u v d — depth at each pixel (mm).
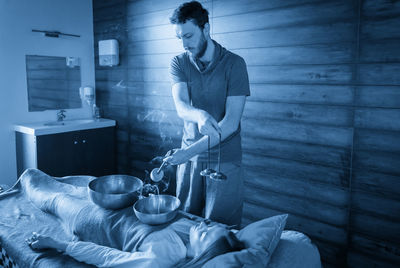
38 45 3348
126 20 3391
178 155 1439
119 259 1217
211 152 1588
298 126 2256
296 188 2312
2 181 3211
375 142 1953
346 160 2072
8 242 1461
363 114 1979
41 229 1602
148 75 3268
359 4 1921
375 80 1914
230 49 2545
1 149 3174
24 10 3209
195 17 1369
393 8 1810
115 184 1858
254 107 2465
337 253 2162
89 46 3779
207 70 1543
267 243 1123
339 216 2133
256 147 2486
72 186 1930
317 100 2150
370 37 1904
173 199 1617
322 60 2100
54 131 3059
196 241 1264
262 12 2338
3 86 3131
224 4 2539
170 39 3012
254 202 2543
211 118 1329
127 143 3613
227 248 1134
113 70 3627
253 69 2436
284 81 2285
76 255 1282
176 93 1601
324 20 2066
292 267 1120
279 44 2277
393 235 1932
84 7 3691
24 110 3297
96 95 3883
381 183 1953
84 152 3369
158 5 3062
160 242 1269
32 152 3008
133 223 1426
